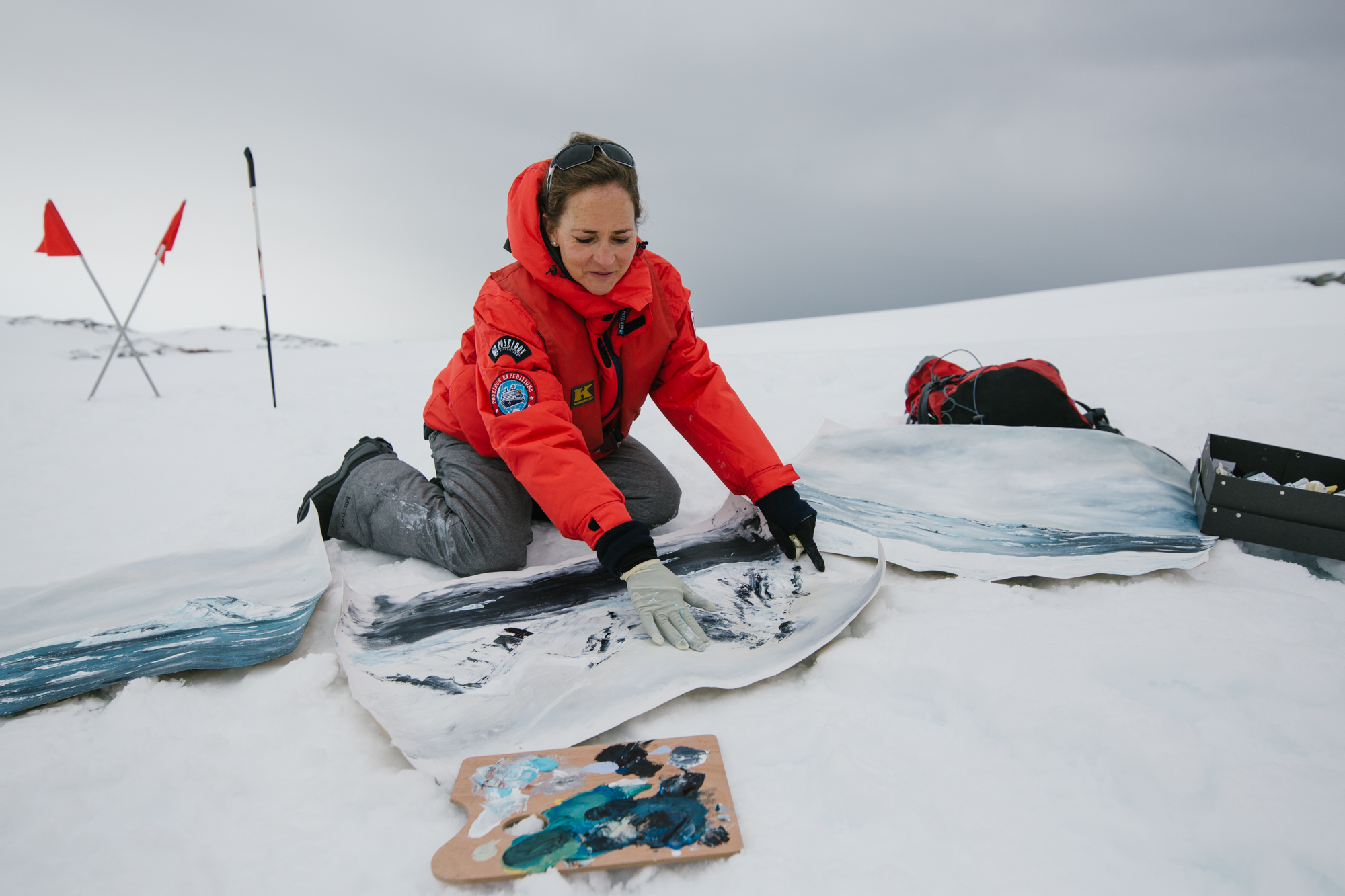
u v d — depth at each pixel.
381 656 1.46
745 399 3.91
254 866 0.93
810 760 1.11
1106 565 1.67
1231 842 0.89
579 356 1.66
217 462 3.36
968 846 0.91
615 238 1.46
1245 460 2.09
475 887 0.90
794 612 1.53
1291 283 13.25
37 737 1.24
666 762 1.09
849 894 0.85
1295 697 1.19
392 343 14.83
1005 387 2.65
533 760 1.11
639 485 2.12
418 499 1.95
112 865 0.93
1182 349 4.29
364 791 1.07
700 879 0.90
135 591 1.75
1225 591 1.57
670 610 1.42
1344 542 1.74
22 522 2.66
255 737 1.22
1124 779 1.00
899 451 2.41
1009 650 1.31
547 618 1.58
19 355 16.81
